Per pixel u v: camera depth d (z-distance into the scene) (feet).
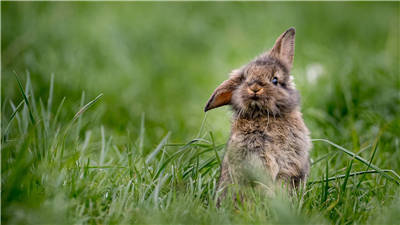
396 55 78.13
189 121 65.98
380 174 42.22
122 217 34.91
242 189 38.93
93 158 49.44
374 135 52.34
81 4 95.86
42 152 40.37
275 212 34.37
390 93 61.05
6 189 32.99
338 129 55.72
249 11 102.47
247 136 40.04
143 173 41.55
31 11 85.61
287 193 38.37
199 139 42.55
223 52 90.02
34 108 45.50
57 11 89.25
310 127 56.44
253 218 34.53
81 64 77.25
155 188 37.37
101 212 34.55
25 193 34.09
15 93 66.03
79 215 33.63
